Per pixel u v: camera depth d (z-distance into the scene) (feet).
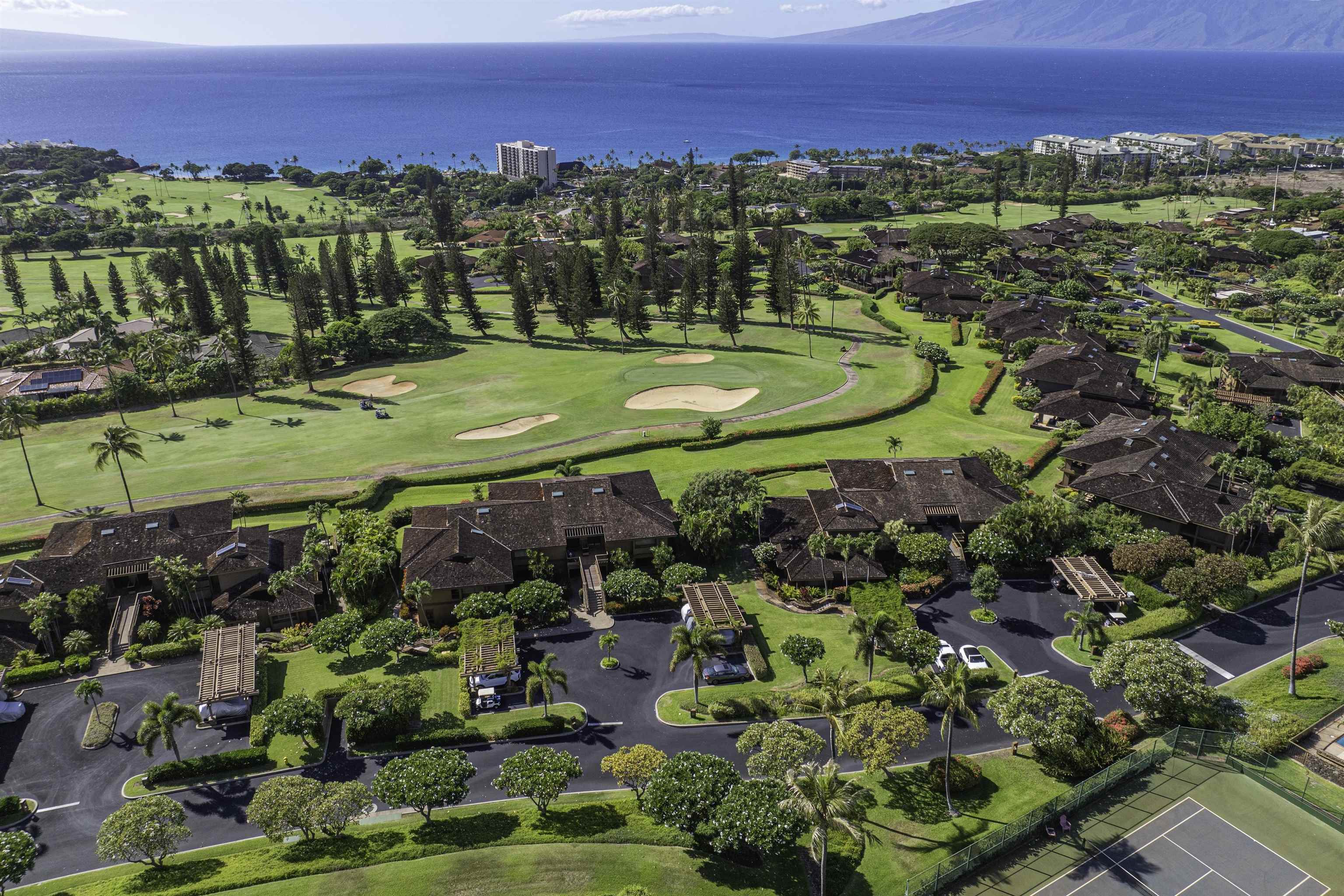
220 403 450.71
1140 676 189.37
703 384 453.58
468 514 270.67
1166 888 153.48
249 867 156.87
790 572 256.52
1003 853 161.48
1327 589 249.96
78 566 250.57
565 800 178.50
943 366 476.95
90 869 162.81
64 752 194.39
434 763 170.71
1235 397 395.55
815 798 144.36
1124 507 286.87
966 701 176.86
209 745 197.36
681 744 194.18
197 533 270.67
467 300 570.87
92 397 434.71
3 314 633.20
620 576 243.60
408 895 150.20
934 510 281.13
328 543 262.47
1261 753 181.47
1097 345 454.81
